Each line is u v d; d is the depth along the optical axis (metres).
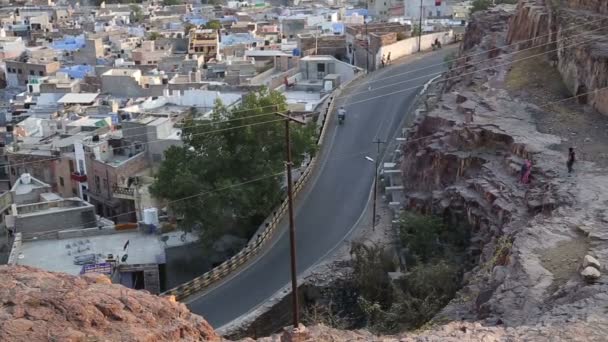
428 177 38.66
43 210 47.84
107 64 91.94
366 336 18.61
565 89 40.62
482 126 36.22
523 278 21.73
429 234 33.22
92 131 60.16
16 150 59.75
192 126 43.72
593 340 16.83
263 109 43.34
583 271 20.61
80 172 56.09
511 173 32.31
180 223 41.72
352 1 155.25
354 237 38.94
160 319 15.38
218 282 36.56
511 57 48.53
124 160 54.06
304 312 31.55
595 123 35.47
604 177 28.91
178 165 42.69
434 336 17.48
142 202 48.75
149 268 38.97
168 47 99.62
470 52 57.47
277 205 43.88
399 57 80.81
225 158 42.28
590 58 37.84
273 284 35.91
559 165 30.50
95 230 43.72
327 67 76.06
